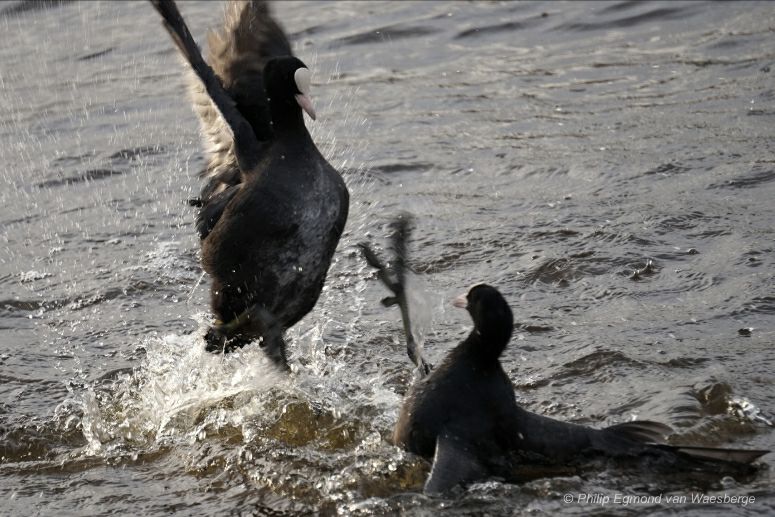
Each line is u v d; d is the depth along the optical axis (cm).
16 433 1087
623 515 864
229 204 1095
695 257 1338
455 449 901
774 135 1703
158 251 1548
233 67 1194
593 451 931
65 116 2188
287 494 952
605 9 2498
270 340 1123
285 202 1074
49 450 1066
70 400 1149
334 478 962
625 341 1155
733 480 903
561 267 1350
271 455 1012
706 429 977
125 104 2228
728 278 1267
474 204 1599
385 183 1722
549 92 2069
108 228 1644
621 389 1064
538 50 2320
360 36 2484
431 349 1197
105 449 1058
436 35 2467
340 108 2086
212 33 1225
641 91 2003
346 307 1331
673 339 1150
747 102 1864
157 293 1415
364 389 1134
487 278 1350
